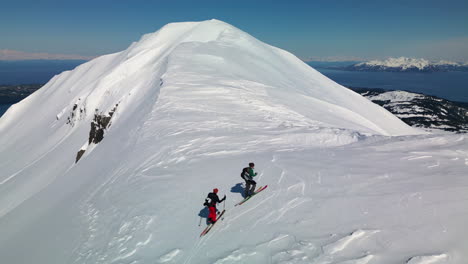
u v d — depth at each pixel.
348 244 6.15
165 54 58.81
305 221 7.24
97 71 89.31
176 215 8.54
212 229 7.65
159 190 10.28
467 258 5.34
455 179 8.24
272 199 8.62
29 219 17.09
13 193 34.94
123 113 39.22
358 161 10.64
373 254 5.78
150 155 14.20
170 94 26.75
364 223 6.77
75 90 82.50
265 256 6.25
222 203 8.89
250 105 25.67
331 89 64.19
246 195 9.05
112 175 14.15
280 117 22.92
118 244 7.75
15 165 51.78
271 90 34.75
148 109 25.22
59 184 23.67
